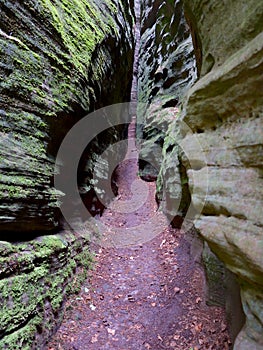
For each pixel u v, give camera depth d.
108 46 9.81
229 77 2.75
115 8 11.10
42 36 5.57
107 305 5.83
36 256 4.67
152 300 5.86
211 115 3.36
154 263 7.24
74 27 7.21
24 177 4.75
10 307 3.85
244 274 2.78
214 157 3.31
